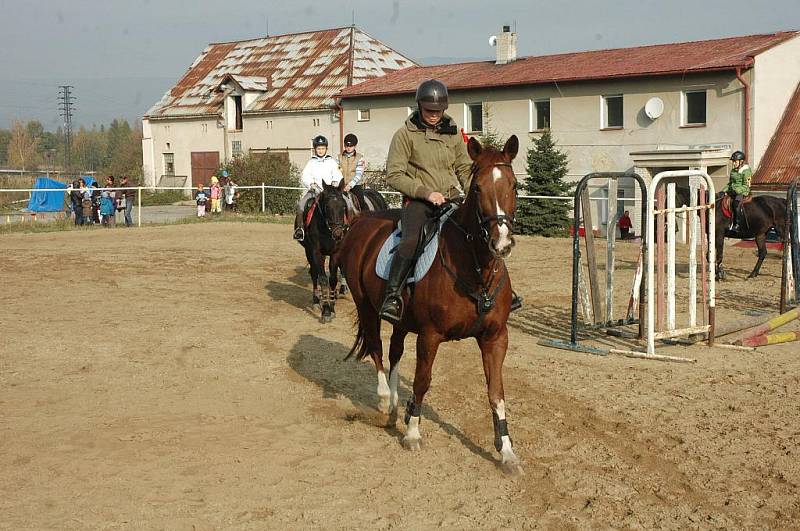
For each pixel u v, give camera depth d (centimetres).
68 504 539
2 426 696
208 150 4694
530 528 507
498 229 536
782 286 1170
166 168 4950
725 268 1736
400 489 567
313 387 833
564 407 753
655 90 2947
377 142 3866
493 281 587
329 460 622
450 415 735
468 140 571
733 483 577
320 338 1054
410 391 818
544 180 2869
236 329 1096
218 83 4872
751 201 1563
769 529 505
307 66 4538
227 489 566
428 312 611
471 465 613
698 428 693
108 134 16375
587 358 941
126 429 692
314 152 1262
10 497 550
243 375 873
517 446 652
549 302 1310
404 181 643
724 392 799
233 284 1505
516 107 3359
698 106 2880
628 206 3028
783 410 741
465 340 1042
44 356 941
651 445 654
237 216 3106
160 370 887
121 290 1418
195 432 687
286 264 1797
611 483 576
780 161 2691
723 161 2631
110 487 568
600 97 3103
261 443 661
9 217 2978
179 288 1448
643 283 1017
